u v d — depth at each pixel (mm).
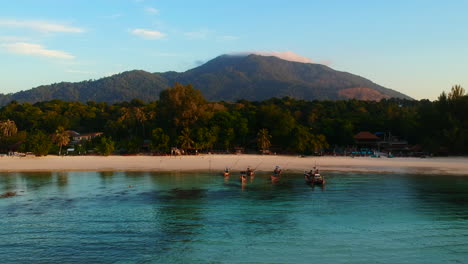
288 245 37188
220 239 38938
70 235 40250
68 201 57312
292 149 149375
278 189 67875
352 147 165250
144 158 128500
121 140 161000
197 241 38312
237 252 35312
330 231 41594
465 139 136750
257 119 173625
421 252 35500
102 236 39938
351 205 53969
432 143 142250
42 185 73000
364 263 32938
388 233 41000
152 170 99438
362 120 187125
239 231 41531
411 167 104188
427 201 56562
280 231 41531
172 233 40844
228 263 32875
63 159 124750
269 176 87188
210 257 34250
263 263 32844
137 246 36969
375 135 177375
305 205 54031
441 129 152250
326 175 87812
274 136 161125
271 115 165750
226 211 50469
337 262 33125
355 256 34469
